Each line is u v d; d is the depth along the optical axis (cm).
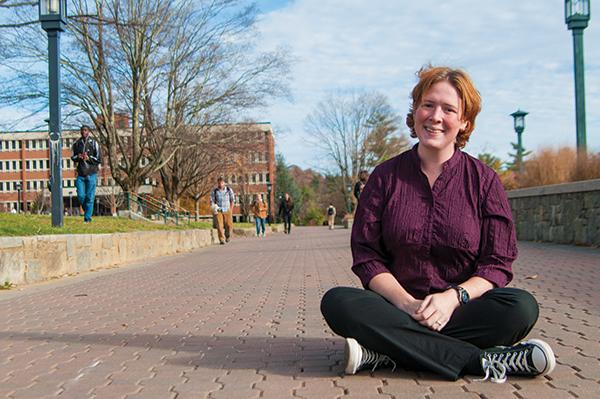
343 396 290
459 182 327
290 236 2912
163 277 967
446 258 325
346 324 312
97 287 837
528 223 1402
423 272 327
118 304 670
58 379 350
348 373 325
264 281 861
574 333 422
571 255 969
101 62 2620
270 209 6488
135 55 2709
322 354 389
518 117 2025
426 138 323
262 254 1480
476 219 323
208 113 3131
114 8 2452
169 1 2605
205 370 358
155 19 2588
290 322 518
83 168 1437
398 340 307
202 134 3145
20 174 8681
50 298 727
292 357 383
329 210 4241
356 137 7312
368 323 308
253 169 6200
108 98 2841
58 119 1184
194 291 773
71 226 1264
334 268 1019
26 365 391
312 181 11100
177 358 394
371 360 320
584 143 1473
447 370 304
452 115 321
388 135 7262
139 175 3009
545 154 1483
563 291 618
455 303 304
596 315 487
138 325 532
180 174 3947
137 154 2983
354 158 7325
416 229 323
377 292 324
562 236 1210
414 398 282
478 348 310
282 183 8981
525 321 302
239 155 3438
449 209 323
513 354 302
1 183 8694
